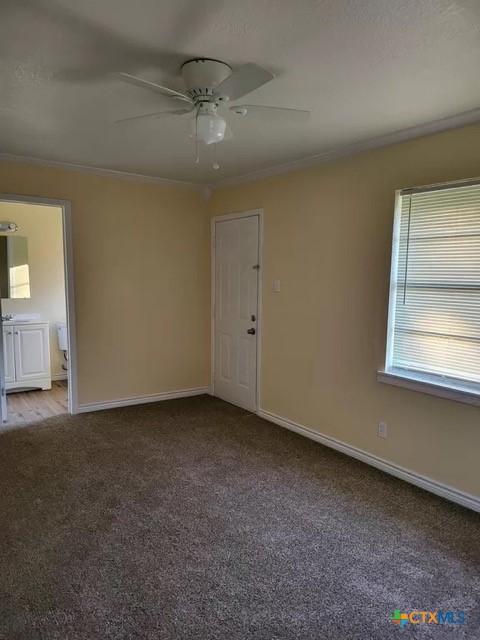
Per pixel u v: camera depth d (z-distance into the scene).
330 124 2.71
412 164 2.82
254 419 4.17
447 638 1.66
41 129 2.88
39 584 1.92
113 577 1.97
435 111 2.48
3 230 5.15
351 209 3.23
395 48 1.81
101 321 4.27
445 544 2.25
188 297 4.79
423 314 2.84
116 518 2.45
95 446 3.47
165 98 2.34
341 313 3.36
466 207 2.57
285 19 1.61
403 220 2.91
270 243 3.99
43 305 5.50
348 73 2.04
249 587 1.92
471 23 1.62
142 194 4.36
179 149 3.32
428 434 2.81
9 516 2.46
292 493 2.76
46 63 1.96
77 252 4.06
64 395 4.97
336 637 1.66
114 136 3.01
